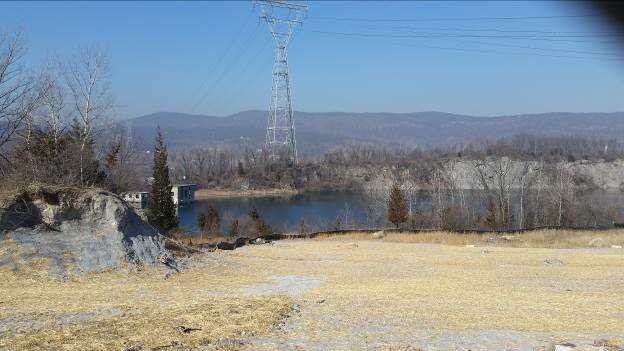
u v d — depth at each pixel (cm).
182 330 1486
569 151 12825
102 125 5566
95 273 2442
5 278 2250
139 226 2914
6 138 3747
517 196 7950
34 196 2658
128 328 1500
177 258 2891
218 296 2139
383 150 17800
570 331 1606
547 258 3669
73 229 2659
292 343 1420
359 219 7462
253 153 14875
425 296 2222
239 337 1455
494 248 4434
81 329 1477
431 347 1412
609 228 5525
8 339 1355
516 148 13050
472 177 10206
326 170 13775
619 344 1401
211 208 6184
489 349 1399
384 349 1378
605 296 2277
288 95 12494
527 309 1947
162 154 5412
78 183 3709
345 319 1736
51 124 4472
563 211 6656
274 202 10562
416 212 7006
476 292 2362
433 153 13788
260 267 3056
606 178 11094
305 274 2889
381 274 2961
